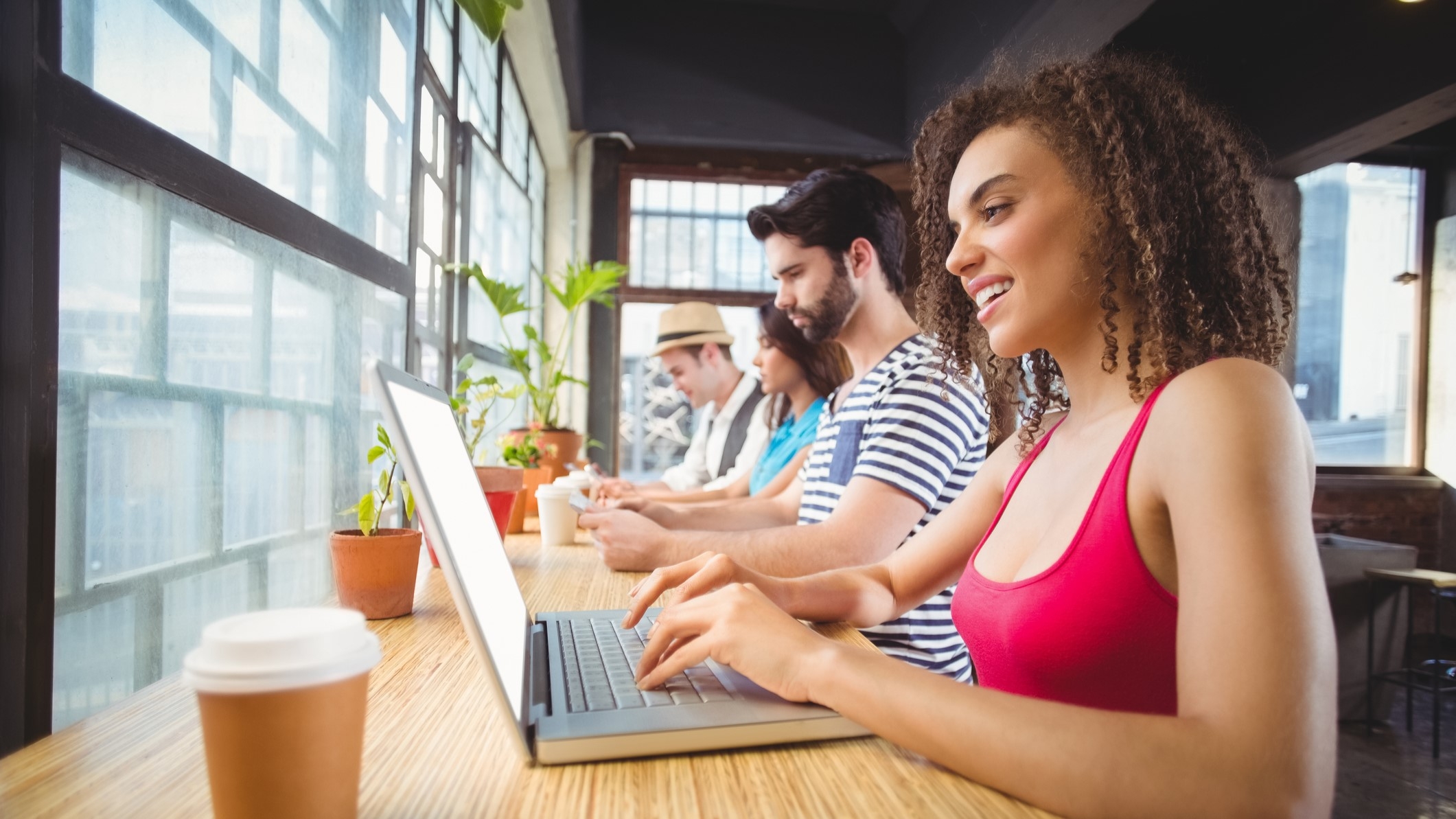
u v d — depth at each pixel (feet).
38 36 2.10
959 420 4.56
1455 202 16.56
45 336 2.15
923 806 1.67
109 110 2.38
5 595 2.07
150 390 2.70
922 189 3.71
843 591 3.35
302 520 3.97
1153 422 2.21
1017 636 2.43
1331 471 16.78
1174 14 13.29
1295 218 14.83
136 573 2.65
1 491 2.06
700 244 18.31
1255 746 1.58
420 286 7.20
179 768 1.81
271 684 1.30
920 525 4.50
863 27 17.12
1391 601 12.37
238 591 3.35
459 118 8.84
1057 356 2.80
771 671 2.15
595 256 17.47
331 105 4.32
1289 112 13.85
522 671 2.18
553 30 12.53
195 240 2.93
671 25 16.67
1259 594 1.70
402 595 3.31
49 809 1.60
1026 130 2.62
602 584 4.16
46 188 2.14
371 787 1.75
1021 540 2.75
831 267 5.41
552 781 1.79
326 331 4.21
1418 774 10.02
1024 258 2.59
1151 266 2.38
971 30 13.85
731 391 12.05
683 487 12.23
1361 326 16.83
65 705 2.32
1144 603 2.22
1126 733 1.64
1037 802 1.66
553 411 15.19
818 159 18.21
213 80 3.08
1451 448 16.49
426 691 2.39
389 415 1.66
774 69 16.89
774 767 1.87
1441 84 11.44
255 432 3.47
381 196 5.21
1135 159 2.44
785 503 6.53
